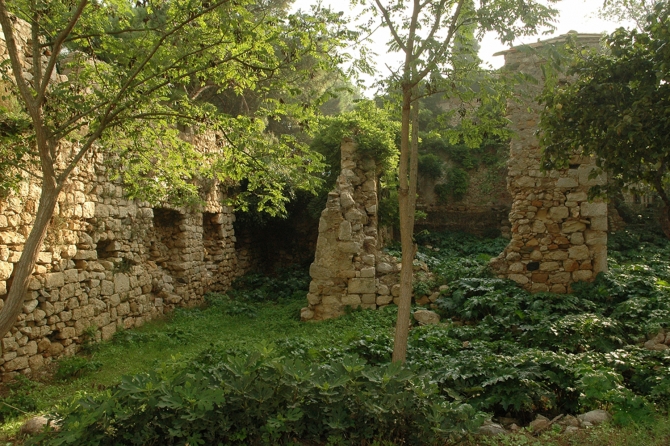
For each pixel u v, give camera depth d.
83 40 6.51
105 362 8.29
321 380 4.35
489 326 8.96
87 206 9.16
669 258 15.79
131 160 7.41
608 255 16.00
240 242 17.98
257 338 9.73
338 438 4.03
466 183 22.41
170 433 3.70
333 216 11.50
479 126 6.04
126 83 5.80
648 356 6.21
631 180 6.25
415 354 6.96
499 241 19.89
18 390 6.80
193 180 13.42
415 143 5.82
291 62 6.30
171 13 5.98
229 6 5.75
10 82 6.83
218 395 3.89
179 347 9.37
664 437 4.36
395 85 5.62
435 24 5.62
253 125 6.56
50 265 8.13
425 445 4.18
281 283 16.27
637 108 5.62
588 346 7.35
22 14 6.00
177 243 13.34
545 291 10.94
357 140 12.43
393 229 19.38
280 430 3.96
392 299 11.18
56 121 6.06
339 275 11.29
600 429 4.63
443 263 14.17
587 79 6.31
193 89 15.87
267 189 7.28
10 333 7.23
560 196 11.09
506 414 5.51
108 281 9.80
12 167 7.11
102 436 3.75
